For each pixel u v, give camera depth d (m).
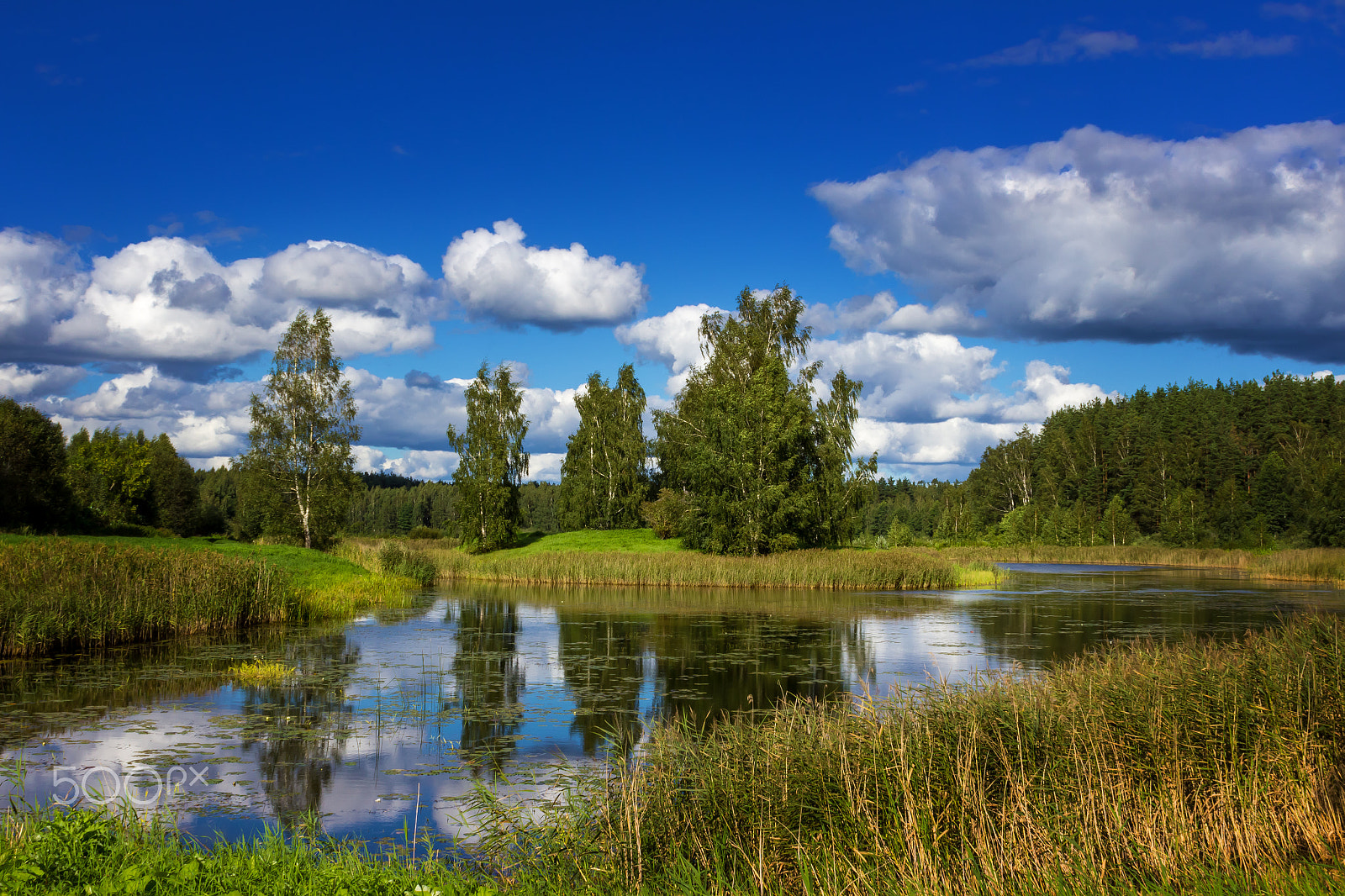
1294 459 86.75
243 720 13.23
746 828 7.11
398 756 11.45
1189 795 7.88
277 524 43.97
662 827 7.12
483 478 57.03
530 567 43.50
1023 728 8.43
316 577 33.44
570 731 12.88
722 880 6.33
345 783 10.26
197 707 14.12
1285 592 38.19
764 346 51.28
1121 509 89.25
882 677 17.17
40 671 17.02
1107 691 9.54
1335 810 7.75
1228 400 108.31
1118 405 123.38
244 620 24.47
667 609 30.34
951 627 25.09
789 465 45.69
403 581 39.34
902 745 7.55
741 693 15.68
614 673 17.64
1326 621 11.95
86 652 19.25
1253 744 8.23
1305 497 76.00
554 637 22.88
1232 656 10.56
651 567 41.41
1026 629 24.56
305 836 8.30
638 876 6.54
